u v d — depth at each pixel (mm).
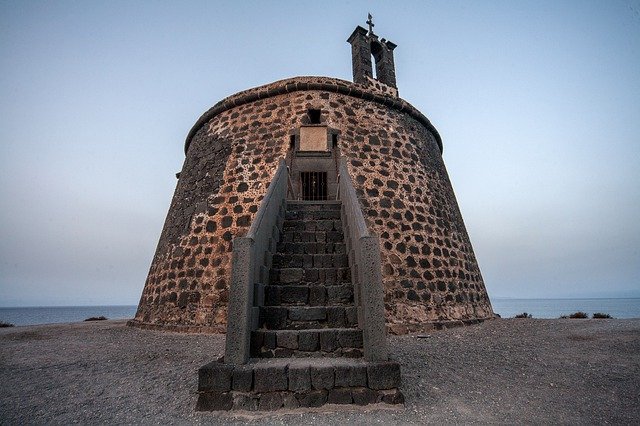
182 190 11172
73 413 3174
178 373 4434
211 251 8805
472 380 3994
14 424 2953
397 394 3217
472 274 10359
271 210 5383
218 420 2979
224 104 11414
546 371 4312
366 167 9859
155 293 9477
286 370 3221
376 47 14812
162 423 2945
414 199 9961
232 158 10227
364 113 10930
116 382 4086
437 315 8258
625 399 3385
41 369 4691
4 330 8766
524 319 9180
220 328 7543
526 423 2895
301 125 10141
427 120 12516
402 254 8742
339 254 5199
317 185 9570
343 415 3033
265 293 4461
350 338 3770
